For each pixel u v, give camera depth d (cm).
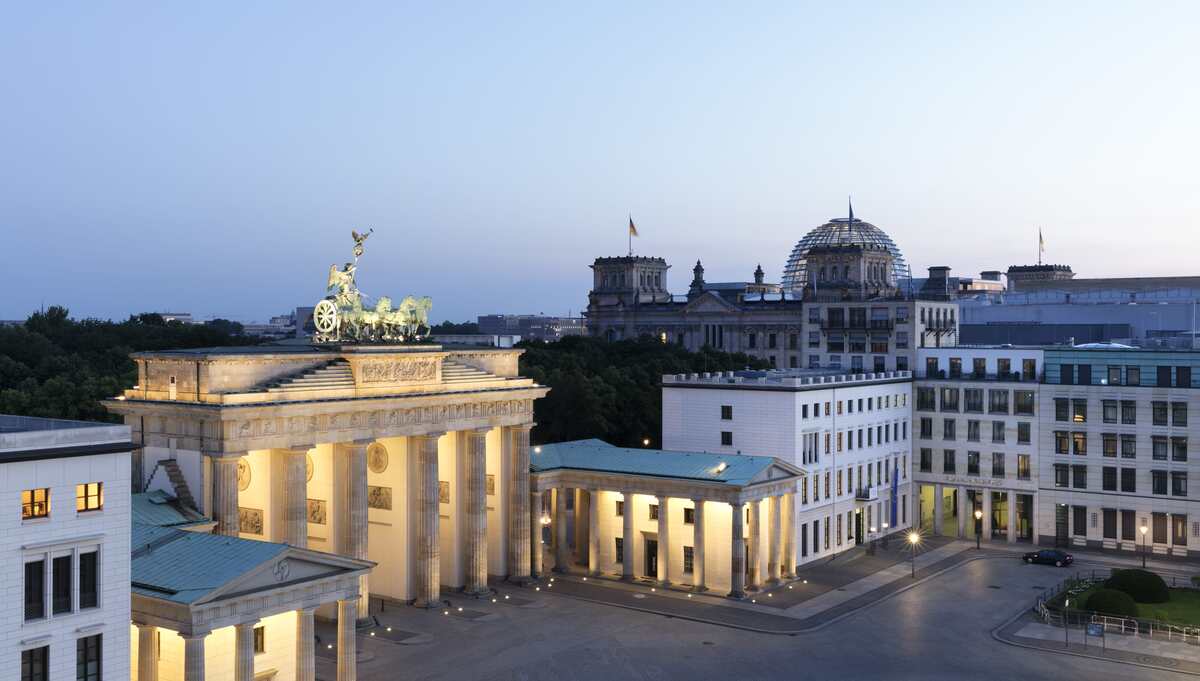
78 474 6131
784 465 12238
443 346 11950
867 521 14762
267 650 8212
